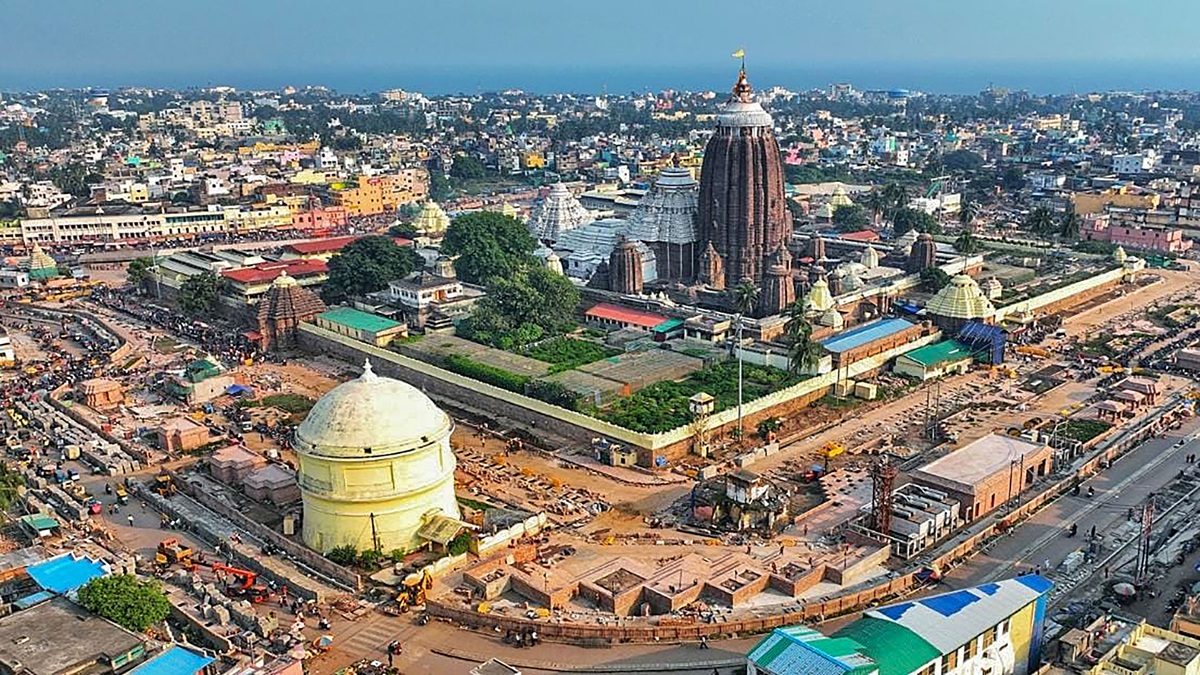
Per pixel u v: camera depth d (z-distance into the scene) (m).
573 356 196.62
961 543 123.12
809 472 147.62
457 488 144.38
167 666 91.69
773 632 90.31
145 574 119.12
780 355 187.50
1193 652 87.94
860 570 117.00
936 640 88.06
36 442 166.00
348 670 100.25
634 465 153.00
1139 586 112.19
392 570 119.62
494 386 180.12
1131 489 140.38
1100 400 176.25
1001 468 134.50
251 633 103.56
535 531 130.75
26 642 92.56
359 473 120.19
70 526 133.25
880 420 171.38
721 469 150.88
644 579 114.38
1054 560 120.81
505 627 108.00
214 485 145.38
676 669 100.06
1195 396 178.75
